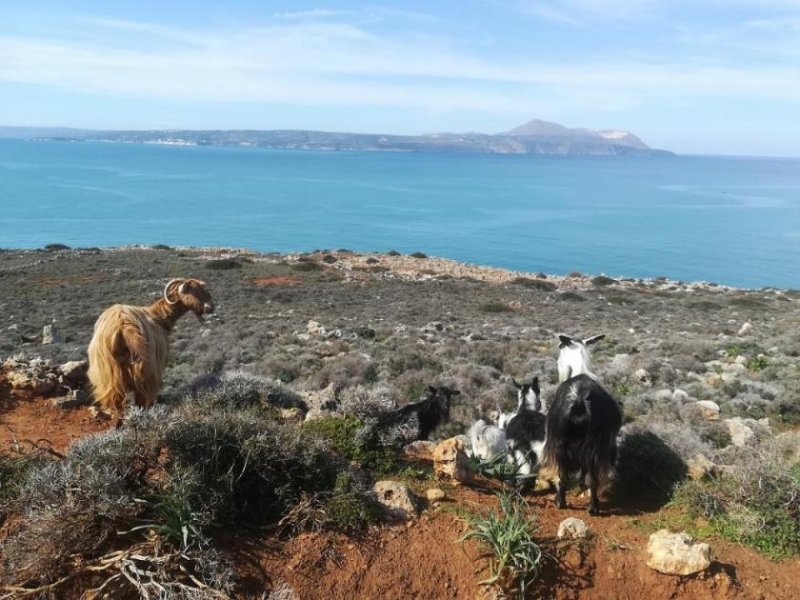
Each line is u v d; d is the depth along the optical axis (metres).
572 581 5.67
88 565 5.11
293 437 6.52
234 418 6.56
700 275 87.19
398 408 9.06
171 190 185.75
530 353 23.03
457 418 13.91
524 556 5.48
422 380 17.55
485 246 105.00
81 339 27.06
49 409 8.73
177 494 5.45
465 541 5.90
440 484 7.18
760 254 104.31
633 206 179.50
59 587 5.06
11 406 8.73
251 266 58.81
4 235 102.94
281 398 9.09
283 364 20.19
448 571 5.67
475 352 22.77
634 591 5.66
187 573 5.12
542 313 40.69
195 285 8.41
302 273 55.88
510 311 41.25
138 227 115.38
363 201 171.50
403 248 100.69
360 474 6.84
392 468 7.52
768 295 55.19
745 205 190.88
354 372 18.62
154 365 7.40
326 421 7.86
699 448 9.55
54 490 5.41
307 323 31.38
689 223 142.12
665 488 7.31
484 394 15.92
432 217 140.38
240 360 22.14
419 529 6.06
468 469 7.46
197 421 6.29
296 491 6.19
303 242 104.19
